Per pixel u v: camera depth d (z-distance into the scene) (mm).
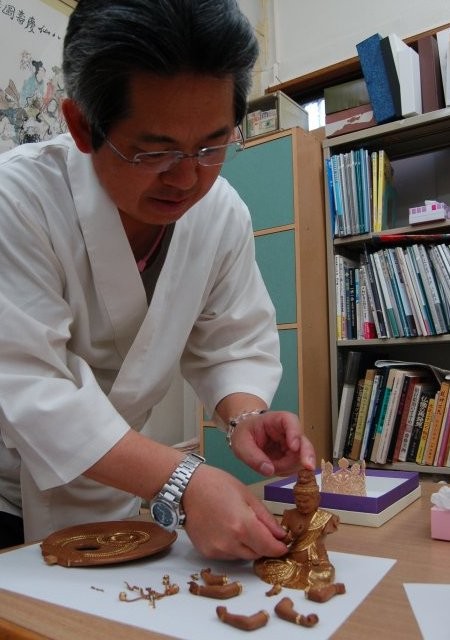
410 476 849
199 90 473
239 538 500
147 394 781
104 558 521
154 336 756
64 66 537
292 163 1764
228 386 798
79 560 520
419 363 1652
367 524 665
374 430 1637
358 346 1806
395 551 559
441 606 413
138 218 618
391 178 1862
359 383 1692
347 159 1756
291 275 1728
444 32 1694
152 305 738
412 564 515
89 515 802
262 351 854
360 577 478
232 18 471
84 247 688
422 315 1601
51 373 616
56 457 565
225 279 865
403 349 1876
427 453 1553
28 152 695
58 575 500
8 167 670
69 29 523
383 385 1637
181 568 521
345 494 699
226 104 502
